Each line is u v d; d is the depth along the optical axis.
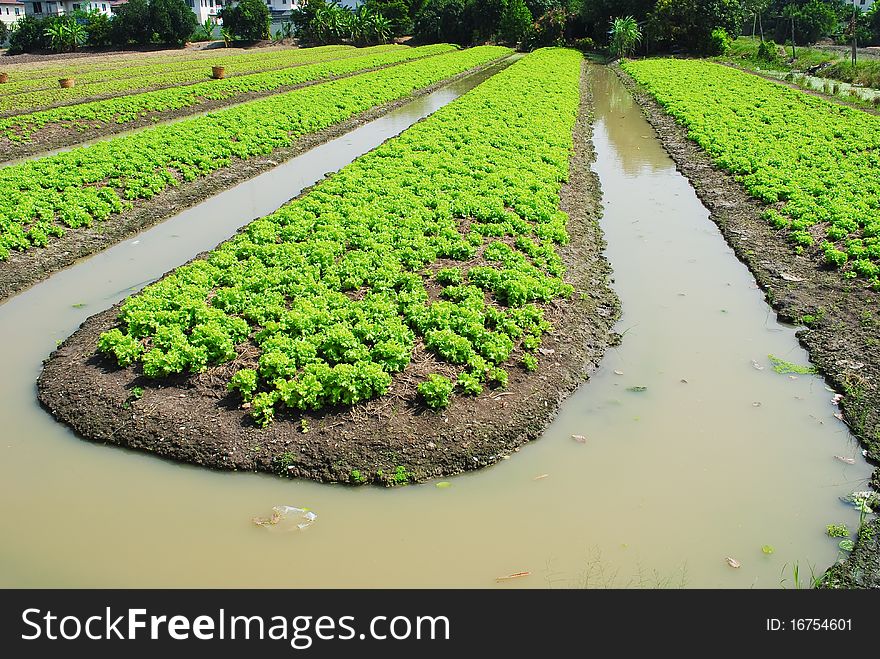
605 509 10.01
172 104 40.03
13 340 14.58
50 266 18.11
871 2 113.50
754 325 15.27
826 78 54.00
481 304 14.53
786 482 10.51
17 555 9.13
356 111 38.78
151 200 22.73
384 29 95.62
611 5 81.00
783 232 19.72
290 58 72.81
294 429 11.16
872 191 22.09
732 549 9.27
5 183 21.95
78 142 32.22
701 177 26.14
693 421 11.98
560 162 25.95
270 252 17.06
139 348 12.77
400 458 10.73
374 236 18.16
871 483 10.40
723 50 73.75
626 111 42.06
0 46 90.88
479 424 11.41
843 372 13.02
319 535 9.58
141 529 9.62
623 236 20.73
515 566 9.05
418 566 9.08
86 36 87.94
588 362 13.65
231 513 9.93
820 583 8.67
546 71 53.38
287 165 28.94
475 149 27.19
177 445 10.98
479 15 93.00
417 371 12.41
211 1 118.44
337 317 13.79
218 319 13.58
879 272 16.27
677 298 16.61
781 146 27.94
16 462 10.84
